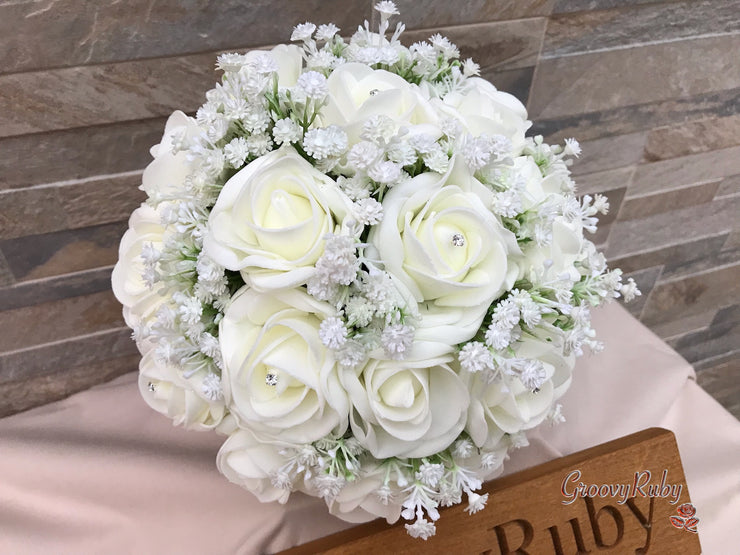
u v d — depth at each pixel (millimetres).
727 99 1015
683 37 896
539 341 468
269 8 653
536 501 640
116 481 721
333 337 396
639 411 829
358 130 446
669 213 1162
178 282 472
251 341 437
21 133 646
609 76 896
